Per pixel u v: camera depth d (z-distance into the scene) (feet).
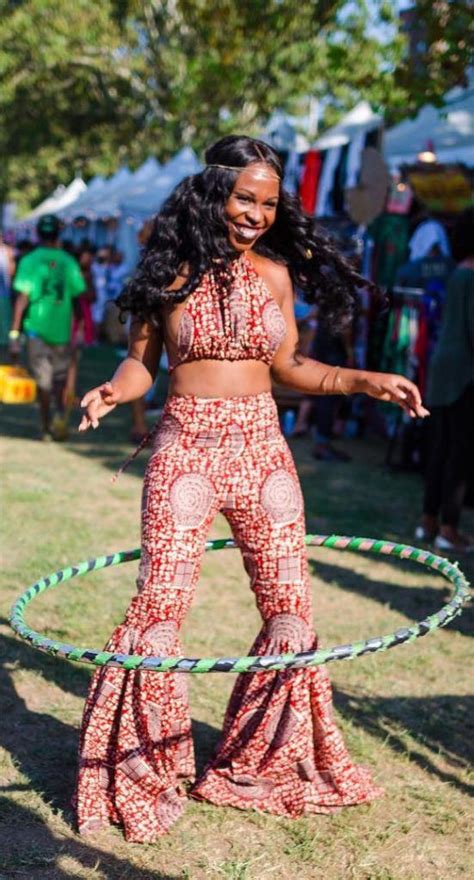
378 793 12.56
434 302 31.48
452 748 14.06
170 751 11.89
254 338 11.35
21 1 96.99
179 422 11.47
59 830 11.68
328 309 12.76
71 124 118.32
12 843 11.38
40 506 26.22
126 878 10.82
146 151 111.96
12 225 111.96
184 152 71.46
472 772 13.35
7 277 66.23
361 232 41.42
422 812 12.36
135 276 11.50
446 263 31.73
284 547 11.52
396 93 39.34
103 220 84.53
